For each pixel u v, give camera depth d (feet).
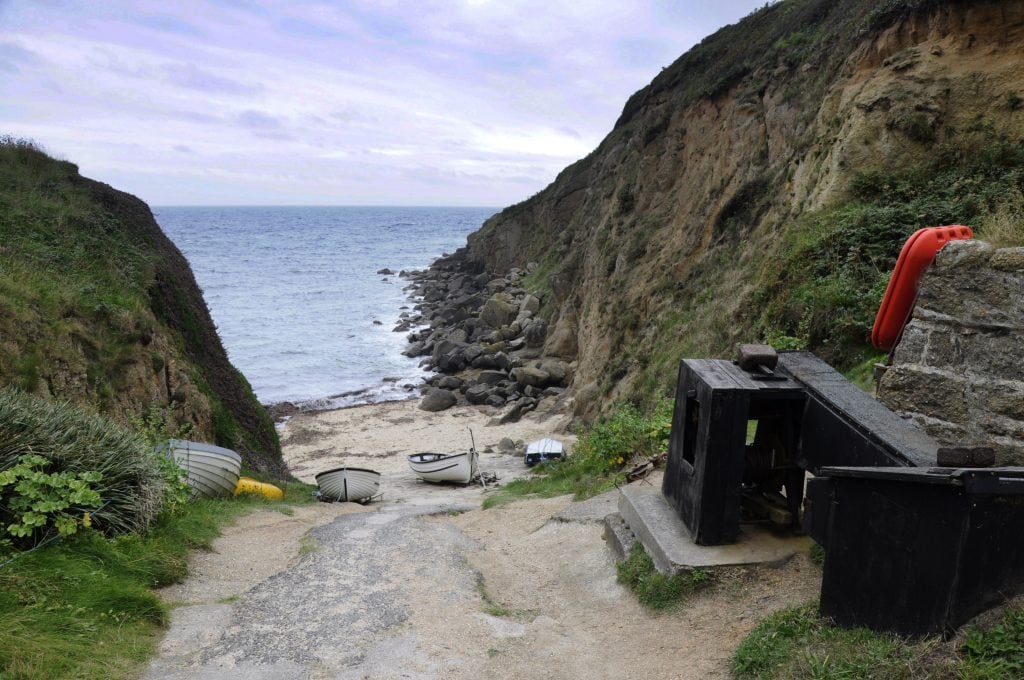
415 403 120.16
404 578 20.61
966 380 14.19
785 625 12.69
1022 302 13.10
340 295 251.19
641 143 113.19
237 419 61.62
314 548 25.02
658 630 15.14
